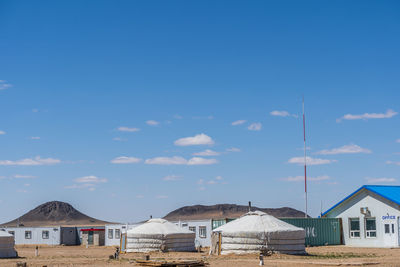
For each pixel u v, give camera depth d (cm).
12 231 8606
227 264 3509
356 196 5931
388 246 5497
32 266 3584
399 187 5903
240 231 4412
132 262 3816
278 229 4391
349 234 5978
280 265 3441
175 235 5125
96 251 5934
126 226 7281
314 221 5912
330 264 3472
